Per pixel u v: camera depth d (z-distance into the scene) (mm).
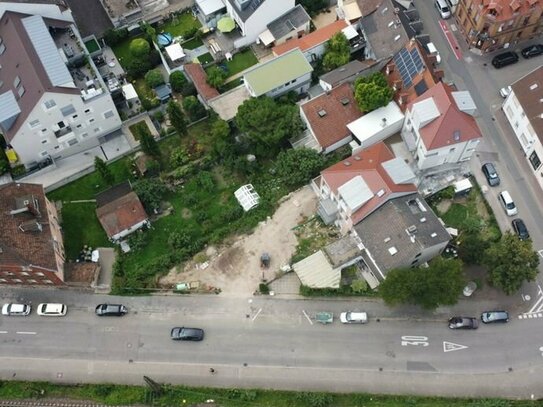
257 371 77812
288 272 83625
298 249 85062
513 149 92125
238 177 91562
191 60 102312
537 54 100625
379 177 78750
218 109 94250
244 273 83750
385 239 78438
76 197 91000
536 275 78250
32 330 81375
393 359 77812
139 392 76625
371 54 98750
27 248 77938
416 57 90625
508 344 78250
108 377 78125
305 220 87188
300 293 82000
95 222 88812
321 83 95875
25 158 91188
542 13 95688
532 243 84312
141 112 97375
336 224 86625
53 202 90500
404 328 79688
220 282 83312
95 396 76812
